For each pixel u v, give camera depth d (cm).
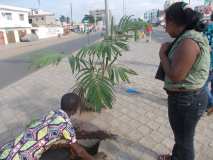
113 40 333
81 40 3069
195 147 311
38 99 552
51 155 229
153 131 361
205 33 353
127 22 348
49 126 211
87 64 361
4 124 423
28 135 213
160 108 445
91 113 346
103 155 299
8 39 3494
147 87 577
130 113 426
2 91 650
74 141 222
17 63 1199
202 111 216
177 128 224
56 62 349
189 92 203
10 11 3531
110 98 330
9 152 208
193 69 195
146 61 978
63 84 679
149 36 1898
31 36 3806
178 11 193
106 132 327
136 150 313
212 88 393
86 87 334
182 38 191
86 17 1608
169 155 286
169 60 201
